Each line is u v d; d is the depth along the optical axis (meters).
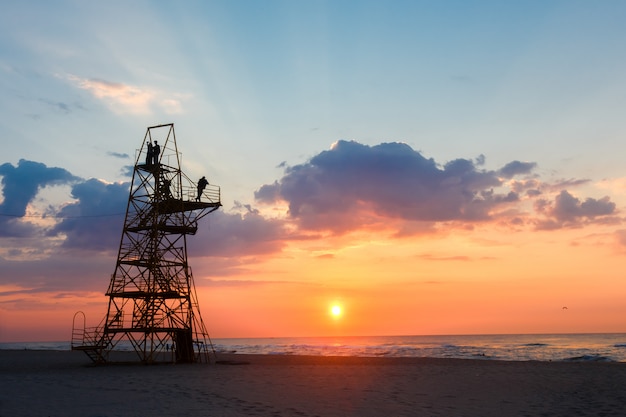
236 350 115.50
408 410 16.98
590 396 20.89
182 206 44.09
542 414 16.25
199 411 16.28
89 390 22.19
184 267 44.34
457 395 21.20
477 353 92.69
